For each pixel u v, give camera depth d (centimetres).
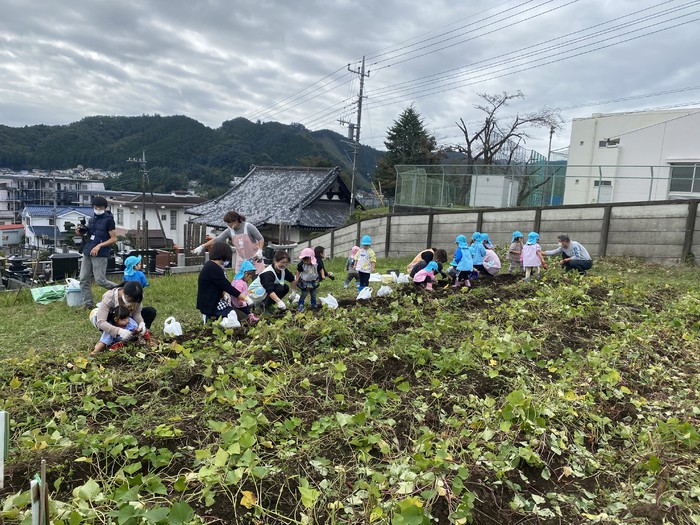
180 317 729
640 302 783
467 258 920
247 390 387
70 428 348
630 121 2983
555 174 1814
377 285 966
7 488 274
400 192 2184
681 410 409
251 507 260
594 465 329
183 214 4547
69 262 1255
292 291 938
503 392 425
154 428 346
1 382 452
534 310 699
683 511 280
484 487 290
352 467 303
